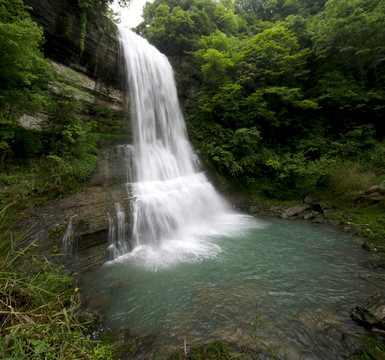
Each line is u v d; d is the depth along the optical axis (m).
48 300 3.06
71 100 8.28
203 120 17.39
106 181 9.32
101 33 11.64
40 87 7.52
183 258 6.77
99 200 7.48
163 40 19.67
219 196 13.45
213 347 3.22
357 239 7.84
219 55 15.24
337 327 3.59
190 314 4.12
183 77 19.00
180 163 13.72
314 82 17.52
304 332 3.51
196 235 8.98
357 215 9.53
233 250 7.36
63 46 9.94
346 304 4.26
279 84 17.33
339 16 15.10
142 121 14.35
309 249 7.29
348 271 5.67
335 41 16.05
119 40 13.03
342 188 11.20
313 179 13.46
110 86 12.84
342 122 15.84
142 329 3.78
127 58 13.48
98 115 12.12
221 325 3.75
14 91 6.07
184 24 19.48
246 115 15.71
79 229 6.17
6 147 6.74
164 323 3.91
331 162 12.01
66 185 7.38
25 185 6.29
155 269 6.07
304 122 16.80
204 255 6.98
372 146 13.01
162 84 16.41
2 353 1.90
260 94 14.99
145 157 12.12
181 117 17.64
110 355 2.96
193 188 11.99
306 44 17.98
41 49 8.64
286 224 10.35
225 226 10.25
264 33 16.75
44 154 7.96
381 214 9.00
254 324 3.73
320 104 16.55
